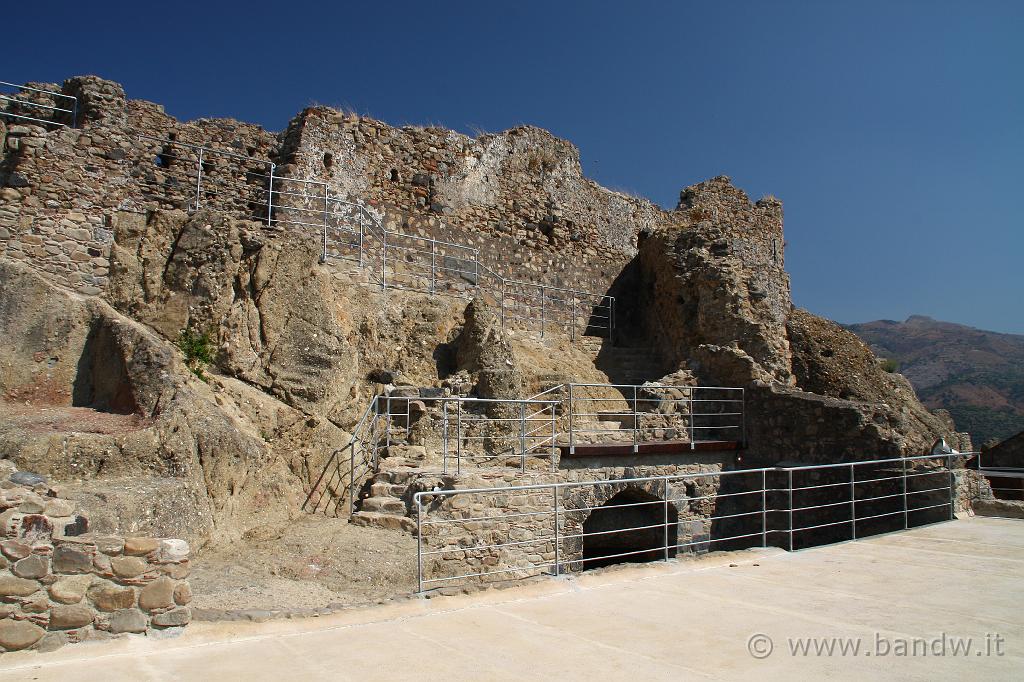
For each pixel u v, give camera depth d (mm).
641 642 5723
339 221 16922
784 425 17109
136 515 8383
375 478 12281
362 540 10219
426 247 18750
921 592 7438
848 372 22281
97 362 10750
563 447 14125
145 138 14398
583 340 21188
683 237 21422
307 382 12227
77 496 8133
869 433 15875
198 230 12547
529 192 22016
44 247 12375
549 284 21703
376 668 5086
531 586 7410
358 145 18000
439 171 19766
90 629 5441
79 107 14680
